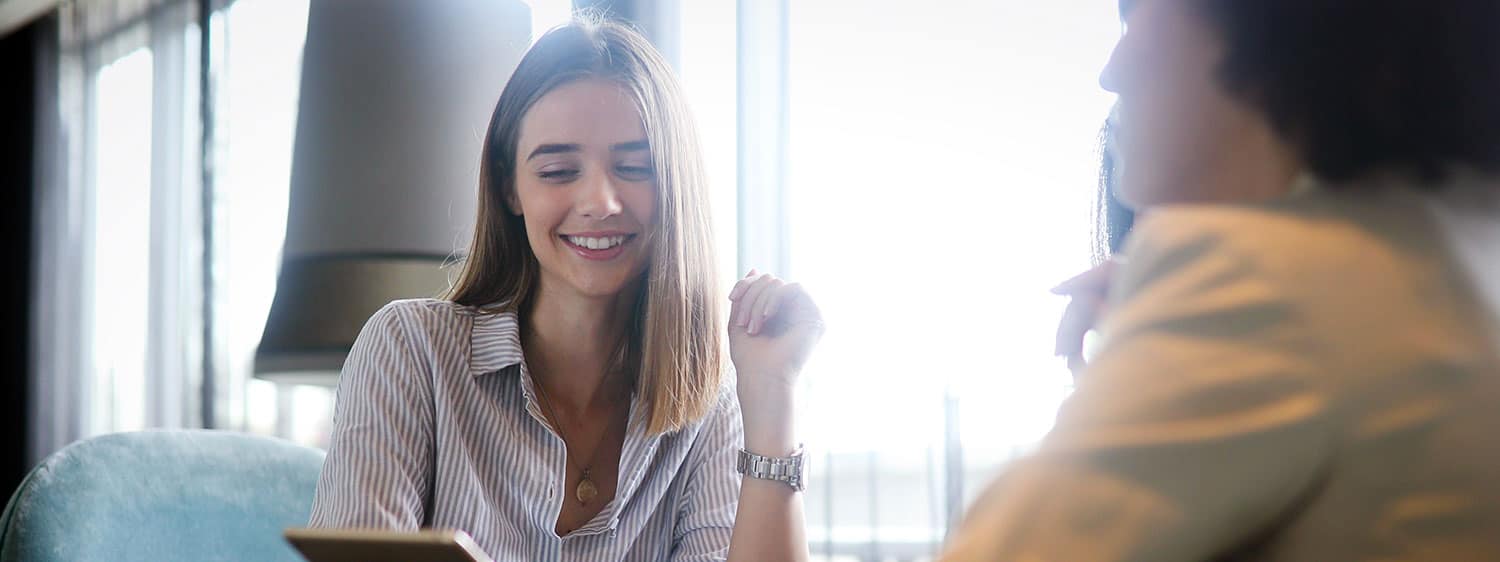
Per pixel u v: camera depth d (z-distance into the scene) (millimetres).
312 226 2236
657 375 1671
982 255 2492
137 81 4906
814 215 2768
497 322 1669
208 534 1771
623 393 1727
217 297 4270
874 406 2654
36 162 5328
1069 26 2395
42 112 5328
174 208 4570
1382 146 567
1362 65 571
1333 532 503
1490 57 574
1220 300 518
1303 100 577
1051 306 2383
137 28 4926
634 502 1693
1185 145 614
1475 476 493
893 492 2645
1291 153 587
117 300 4895
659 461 1708
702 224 1720
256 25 4230
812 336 1655
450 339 1650
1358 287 515
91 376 5000
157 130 4664
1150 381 512
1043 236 2406
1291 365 501
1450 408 497
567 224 1631
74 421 5039
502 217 1717
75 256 5137
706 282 1710
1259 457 491
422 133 2230
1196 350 512
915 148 2617
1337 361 500
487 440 1633
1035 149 2434
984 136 2510
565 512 1673
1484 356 508
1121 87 642
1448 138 567
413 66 2238
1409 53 570
